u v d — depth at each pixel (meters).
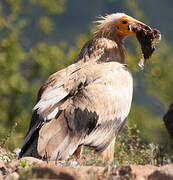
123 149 12.99
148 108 31.89
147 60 13.98
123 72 12.47
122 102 11.97
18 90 37.56
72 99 11.37
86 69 12.15
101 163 10.14
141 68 13.78
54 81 12.00
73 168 8.80
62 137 10.70
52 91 11.50
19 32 40.59
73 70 12.42
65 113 11.05
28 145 10.74
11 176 8.64
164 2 134.50
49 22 41.09
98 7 146.38
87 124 11.20
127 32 13.56
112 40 13.53
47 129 10.68
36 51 39.47
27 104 38.06
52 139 10.56
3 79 37.78
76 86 11.62
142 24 13.58
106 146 11.68
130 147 12.55
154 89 34.34
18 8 39.94
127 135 13.27
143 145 13.24
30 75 39.22
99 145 11.53
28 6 41.12
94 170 8.81
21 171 8.73
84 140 11.16
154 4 132.00
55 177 8.42
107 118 11.61
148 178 8.41
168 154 12.01
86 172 8.62
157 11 129.38
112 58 13.20
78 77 11.80
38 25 41.22
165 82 33.81
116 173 8.65
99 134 11.52
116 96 11.85
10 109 37.50
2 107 37.25
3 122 35.84
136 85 34.00
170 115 12.20
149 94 34.69
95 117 11.35
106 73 12.08
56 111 11.03
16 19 39.97
